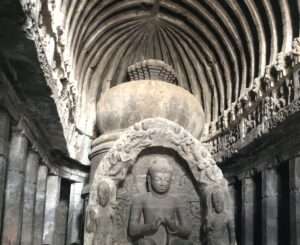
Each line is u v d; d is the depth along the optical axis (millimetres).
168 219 8820
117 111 10969
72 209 15609
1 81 9203
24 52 8578
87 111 16484
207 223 8727
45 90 10133
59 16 10812
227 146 14812
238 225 14625
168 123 9148
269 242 12164
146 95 10852
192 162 9008
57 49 10664
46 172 13977
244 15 14453
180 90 11234
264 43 13789
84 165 15789
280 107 11805
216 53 16391
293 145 11320
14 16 7480
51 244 14352
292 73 11344
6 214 10539
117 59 17000
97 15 15172
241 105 14234
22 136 10992
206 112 16906
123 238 8859
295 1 12328
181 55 17125
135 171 9117
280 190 12477
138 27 16516
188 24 16328
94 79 16750
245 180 13891
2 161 9656
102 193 8648
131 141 8961
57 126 12273
